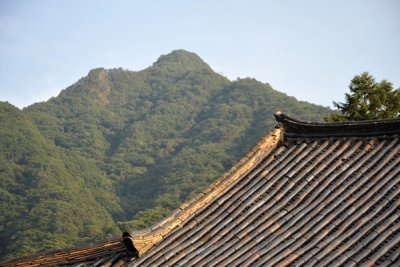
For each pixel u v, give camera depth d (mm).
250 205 13617
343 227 12023
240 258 12203
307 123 14852
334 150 14297
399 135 13750
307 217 12641
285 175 14086
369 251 11219
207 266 12328
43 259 14227
